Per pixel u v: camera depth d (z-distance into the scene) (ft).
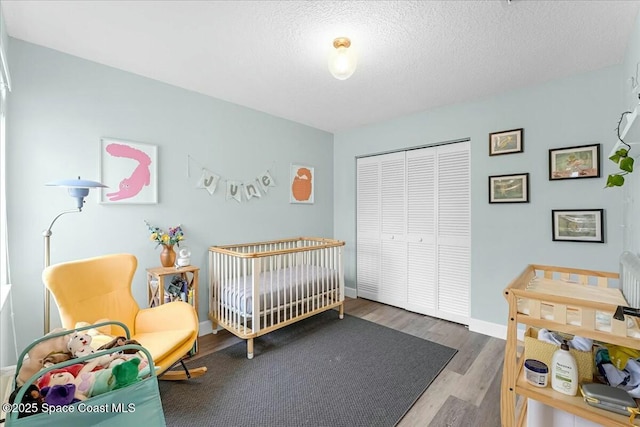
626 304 4.50
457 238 10.04
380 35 5.85
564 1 4.82
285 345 8.31
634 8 4.98
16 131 6.02
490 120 9.03
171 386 6.31
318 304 9.77
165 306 6.59
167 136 8.27
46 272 5.47
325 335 9.02
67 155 6.65
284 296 8.48
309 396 5.99
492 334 8.99
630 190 6.10
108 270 6.45
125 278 6.64
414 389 6.24
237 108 9.93
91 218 7.00
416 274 11.12
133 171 7.62
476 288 9.36
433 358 7.57
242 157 10.11
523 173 8.38
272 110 10.57
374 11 5.13
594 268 7.32
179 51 6.57
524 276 5.34
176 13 5.25
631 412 3.44
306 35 5.91
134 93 7.64
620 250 6.96
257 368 7.06
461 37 5.90
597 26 5.50
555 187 7.88
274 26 5.61
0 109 5.42
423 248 10.91
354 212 13.10
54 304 6.48
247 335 7.55
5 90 5.59
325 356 7.66
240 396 5.98
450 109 9.92
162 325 6.36
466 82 8.09
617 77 6.98
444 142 10.13
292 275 9.55
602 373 4.06
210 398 5.91
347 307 11.72
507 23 5.43
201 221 9.06
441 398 5.98
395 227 11.76
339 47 6.13
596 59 6.79
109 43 6.24
